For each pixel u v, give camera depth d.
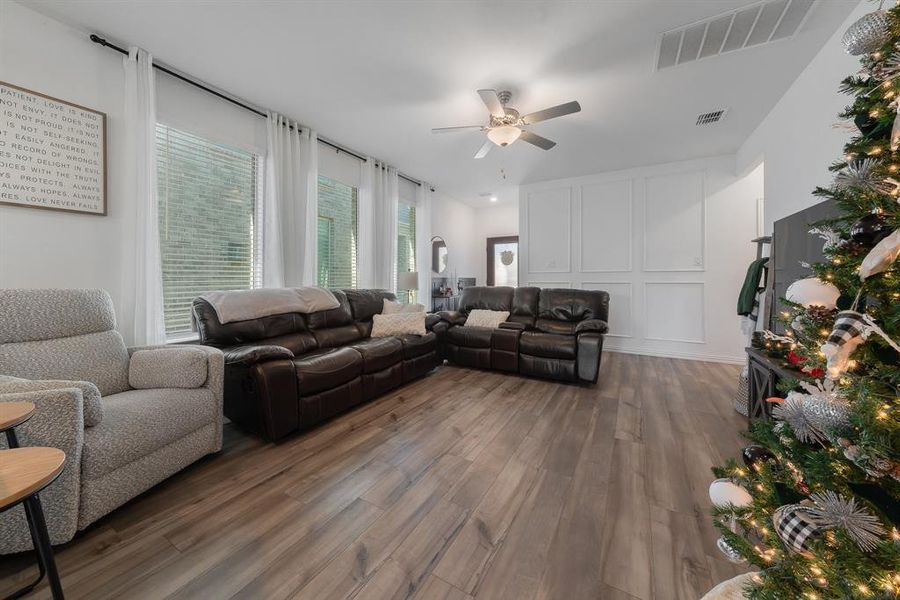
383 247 4.49
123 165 2.28
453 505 1.55
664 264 4.51
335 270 3.98
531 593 1.12
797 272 2.06
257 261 3.11
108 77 2.21
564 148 3.93
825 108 2.18
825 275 0.92
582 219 5.01
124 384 1.89
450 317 4.10
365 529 1.40
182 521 1.44
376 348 2.86
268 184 3.07
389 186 4.56
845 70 1.98
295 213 3.30
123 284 2.26
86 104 2.12
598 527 1.41
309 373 2.26
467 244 6.89
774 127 2.95
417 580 1.17
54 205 2.01
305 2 1.87
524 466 1.87
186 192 2.63
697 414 2.58
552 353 3.37
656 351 4.57
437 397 2.96
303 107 3.02
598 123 3.28
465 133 3.56
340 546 1.31
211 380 1.90
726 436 2.21
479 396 2.99
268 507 1.53
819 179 2.24
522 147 3.93
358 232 4.22
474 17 1.97
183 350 1.91
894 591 0.60
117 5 1.90
